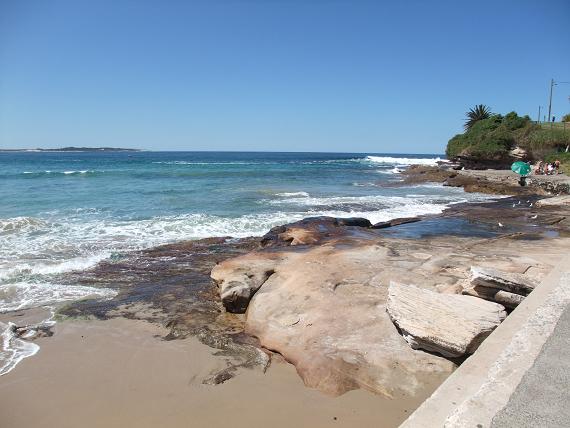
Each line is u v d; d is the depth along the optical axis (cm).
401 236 1209
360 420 455
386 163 7244
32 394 525
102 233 1352
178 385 540
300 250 934
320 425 454
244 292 742
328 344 572
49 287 894
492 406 317
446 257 823
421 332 521
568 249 923
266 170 4553
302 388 521
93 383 548
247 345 632
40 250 1152
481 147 4316
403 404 470
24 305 802
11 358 609
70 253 1129
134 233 1358
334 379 516
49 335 680
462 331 505
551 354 388
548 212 1667
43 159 7825
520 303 538
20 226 1415
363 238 1070
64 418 482
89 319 739
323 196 2328
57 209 1766
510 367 372
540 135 4084
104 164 5784
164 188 2589
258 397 507
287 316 652
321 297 677
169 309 775
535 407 312
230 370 569
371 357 535
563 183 2570
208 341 650
